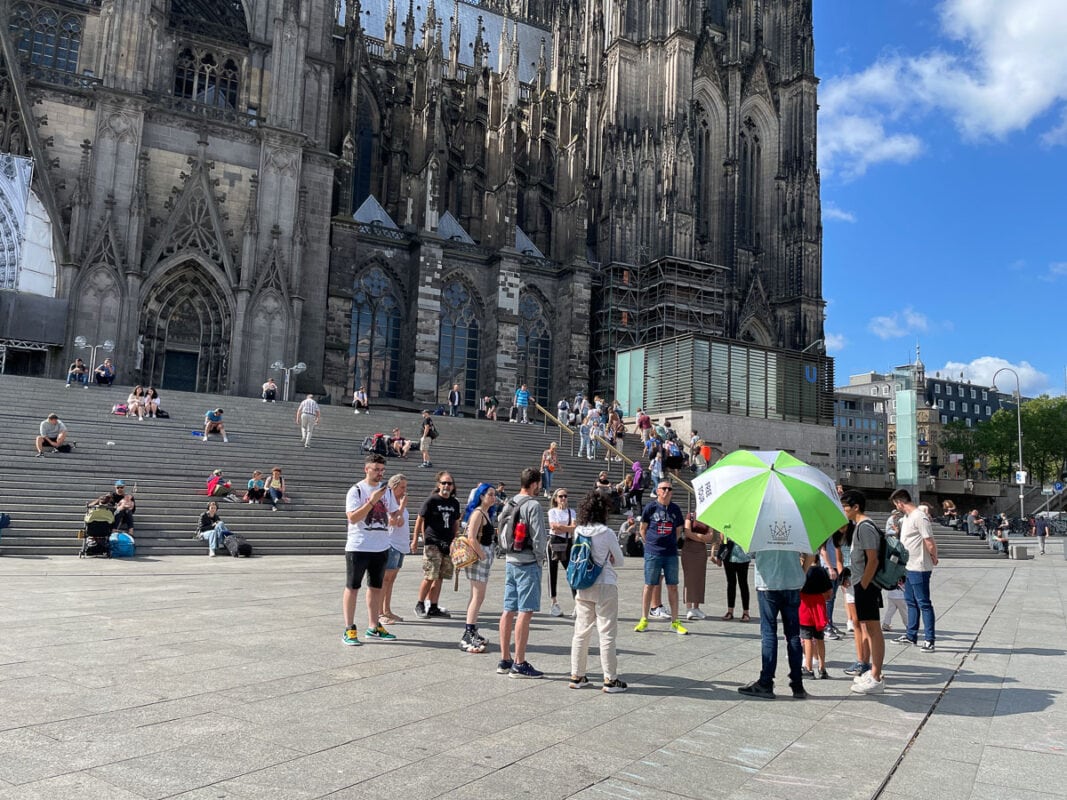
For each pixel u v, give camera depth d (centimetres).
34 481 2266
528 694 867
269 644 1052
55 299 4075
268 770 605
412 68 6644
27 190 4097
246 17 5003
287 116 4834
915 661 1166
